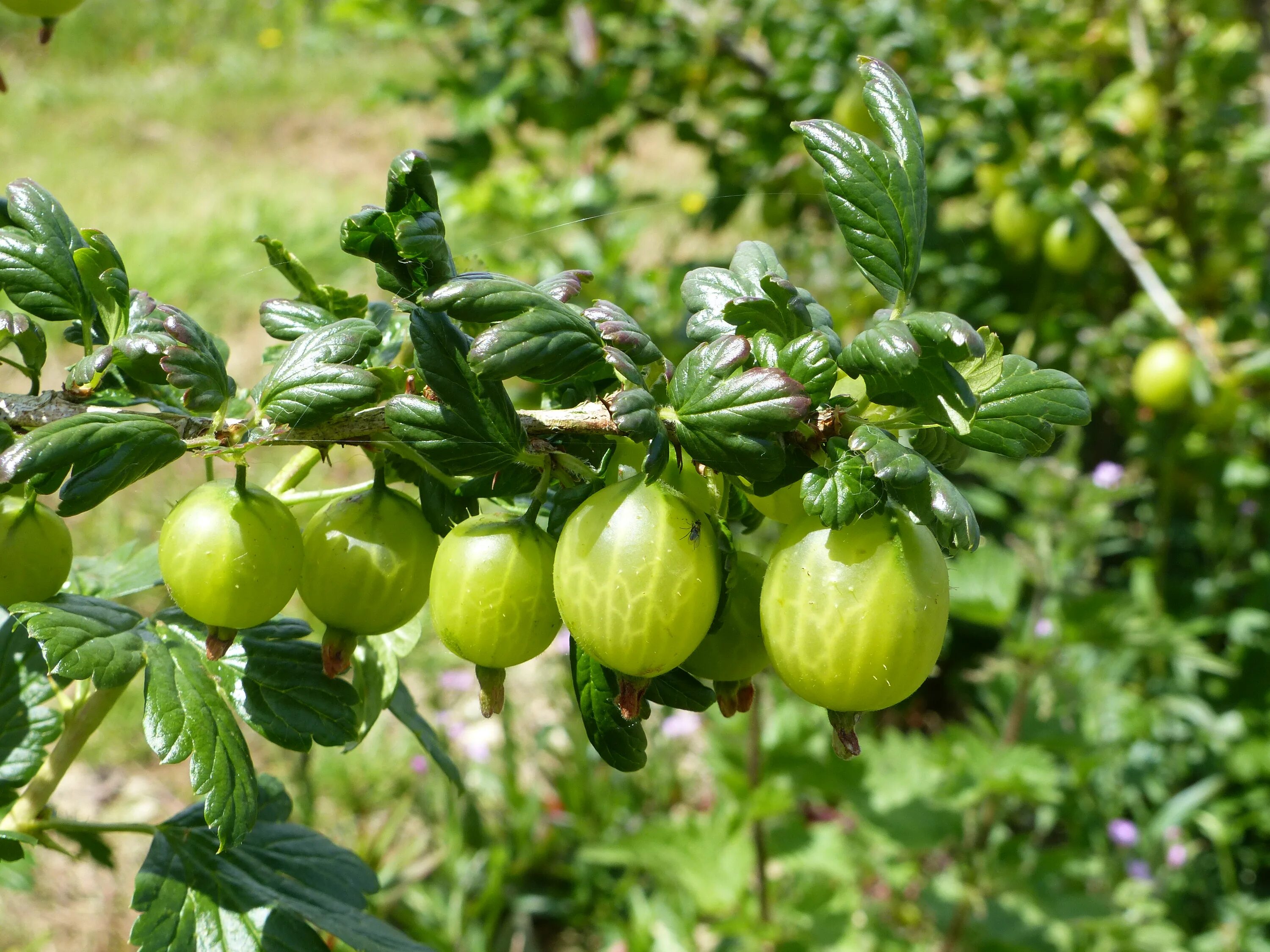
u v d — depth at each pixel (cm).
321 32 203
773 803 45
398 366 25
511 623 20
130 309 22
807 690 20
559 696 65
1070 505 55
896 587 19
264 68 198
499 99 70
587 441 21
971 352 19
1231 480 65
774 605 20
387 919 56
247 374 102
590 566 20
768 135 72
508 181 71
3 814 24
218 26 215
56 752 24
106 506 84
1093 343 68
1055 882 52
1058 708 56
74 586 26
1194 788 57
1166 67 68
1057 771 48
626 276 67
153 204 136
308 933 23
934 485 19
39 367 23
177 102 181
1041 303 71
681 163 148
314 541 22
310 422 20
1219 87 69
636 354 20
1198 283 69
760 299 20
